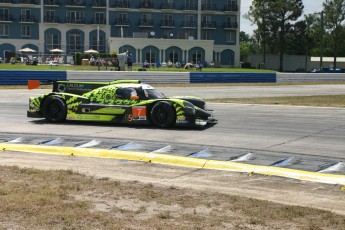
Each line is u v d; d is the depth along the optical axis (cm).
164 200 567
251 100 2017
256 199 579
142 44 6469
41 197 559
